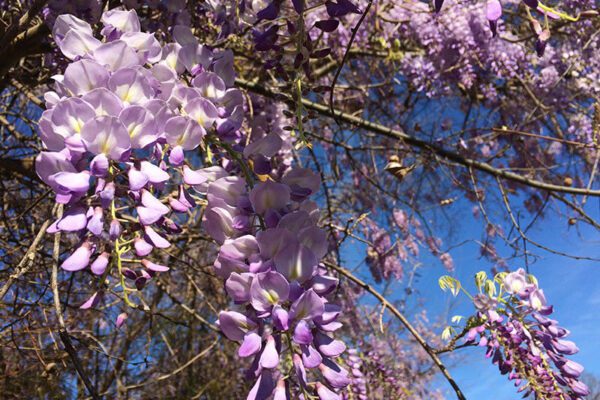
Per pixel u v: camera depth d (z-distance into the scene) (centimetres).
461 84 90
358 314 103
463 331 46
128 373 98
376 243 102
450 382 50
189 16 43
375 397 78
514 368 43
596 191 77
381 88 107
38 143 70
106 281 28
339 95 103
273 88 65
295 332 23
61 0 37
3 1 49
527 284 45
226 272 26
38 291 64
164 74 29
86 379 30
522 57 90
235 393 119
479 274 46
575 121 97
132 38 28
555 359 43
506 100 112
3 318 60
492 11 23
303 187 28
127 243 25
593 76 87
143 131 24
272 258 25
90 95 24
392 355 119
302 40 31
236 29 43
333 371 25
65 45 27
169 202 27
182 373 116
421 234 109
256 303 24
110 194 23
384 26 88
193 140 27
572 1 83
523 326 44
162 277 84
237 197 28
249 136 46
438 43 86
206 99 29
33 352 66
